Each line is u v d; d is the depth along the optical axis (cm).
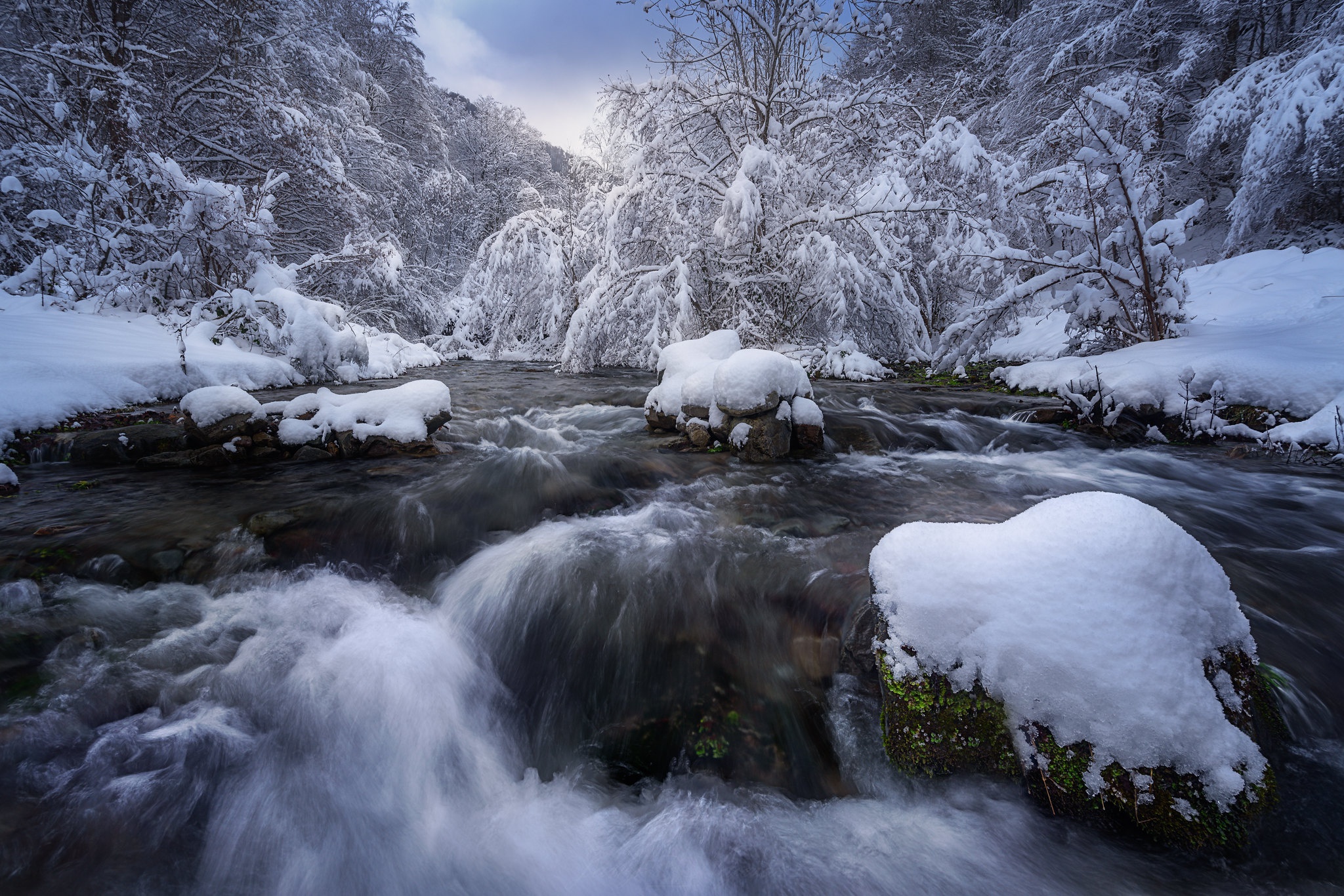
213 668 243
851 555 305
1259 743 171
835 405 700
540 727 239
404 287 1509
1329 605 258
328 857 186
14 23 1183
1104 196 746
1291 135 1006
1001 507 387
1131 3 1469
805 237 984
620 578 290
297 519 355
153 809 189
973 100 1692
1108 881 154
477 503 394
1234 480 441
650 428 608
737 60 1120
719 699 228
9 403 514
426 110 2411
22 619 260
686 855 180
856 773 199
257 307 956
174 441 491
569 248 1226
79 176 943
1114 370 627
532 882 178
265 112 1201
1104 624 167
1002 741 176
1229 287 936
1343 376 496
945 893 162
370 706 233
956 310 1195
